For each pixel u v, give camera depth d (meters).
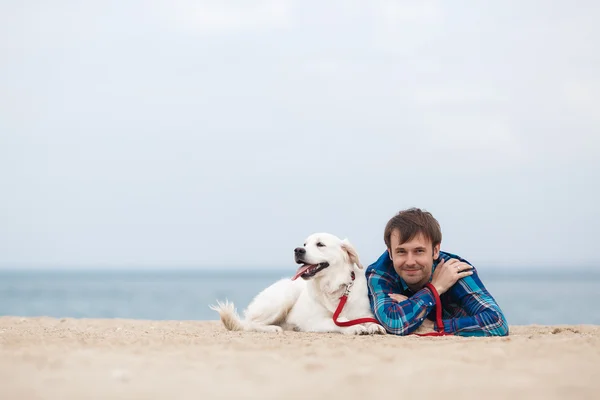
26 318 9.48
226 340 4.98
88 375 3.12
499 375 3.12
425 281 6.05
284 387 2.82
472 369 3.29
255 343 4.69
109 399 2.59
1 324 7.81
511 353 3.89
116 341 4.71
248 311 7.18
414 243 5.78
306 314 6.75
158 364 3.47
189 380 2.99
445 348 4.20
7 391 2.72
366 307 6.48
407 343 4.67
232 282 119.38
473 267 6.11
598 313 24.67
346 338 5.36
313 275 6.52
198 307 33.16
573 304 31.66
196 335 5.76
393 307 5.91
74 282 118.69
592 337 5.25
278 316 7.00
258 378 3.04
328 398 2.59
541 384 2.90
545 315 23.83
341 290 6.59
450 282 5.88
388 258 6.45
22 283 106.12
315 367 3.36
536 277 167.00
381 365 3.46
